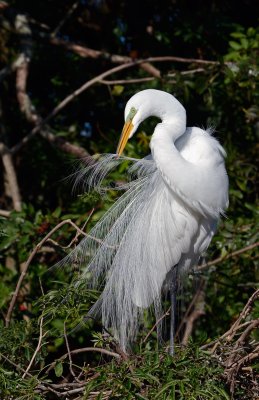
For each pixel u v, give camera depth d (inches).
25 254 391.9
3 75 496.1
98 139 513.0
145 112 324.2
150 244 343.0
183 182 317.7
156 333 340.8
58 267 332.5
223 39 505.4
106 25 539.8
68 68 529.7
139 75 514.9
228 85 450.0
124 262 336.2
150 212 343.9
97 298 297.9
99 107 518.3
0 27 523.8
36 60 523.2
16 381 264.5
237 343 283.4
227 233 399.5
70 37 555.8
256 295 294.0
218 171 328.8
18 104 539.2
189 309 403.2
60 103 491.8
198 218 343.0
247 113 439.5
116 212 344.2
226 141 439.5
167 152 315.0
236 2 530.9
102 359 308.2
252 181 440.5
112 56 501.4
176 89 458.9
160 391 245.4
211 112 471.8
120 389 252.5
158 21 526.6
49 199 506.3
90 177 341.1
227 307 405.4
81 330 398.9
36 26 546.3
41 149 510.0
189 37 488.1
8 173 466.3
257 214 406.9
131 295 337.1
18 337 288.8
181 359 261.9
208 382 257.0
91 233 336.8
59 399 292.7
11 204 495.2
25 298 394.0
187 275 377.4
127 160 379.6
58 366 277.9
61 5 546.3
